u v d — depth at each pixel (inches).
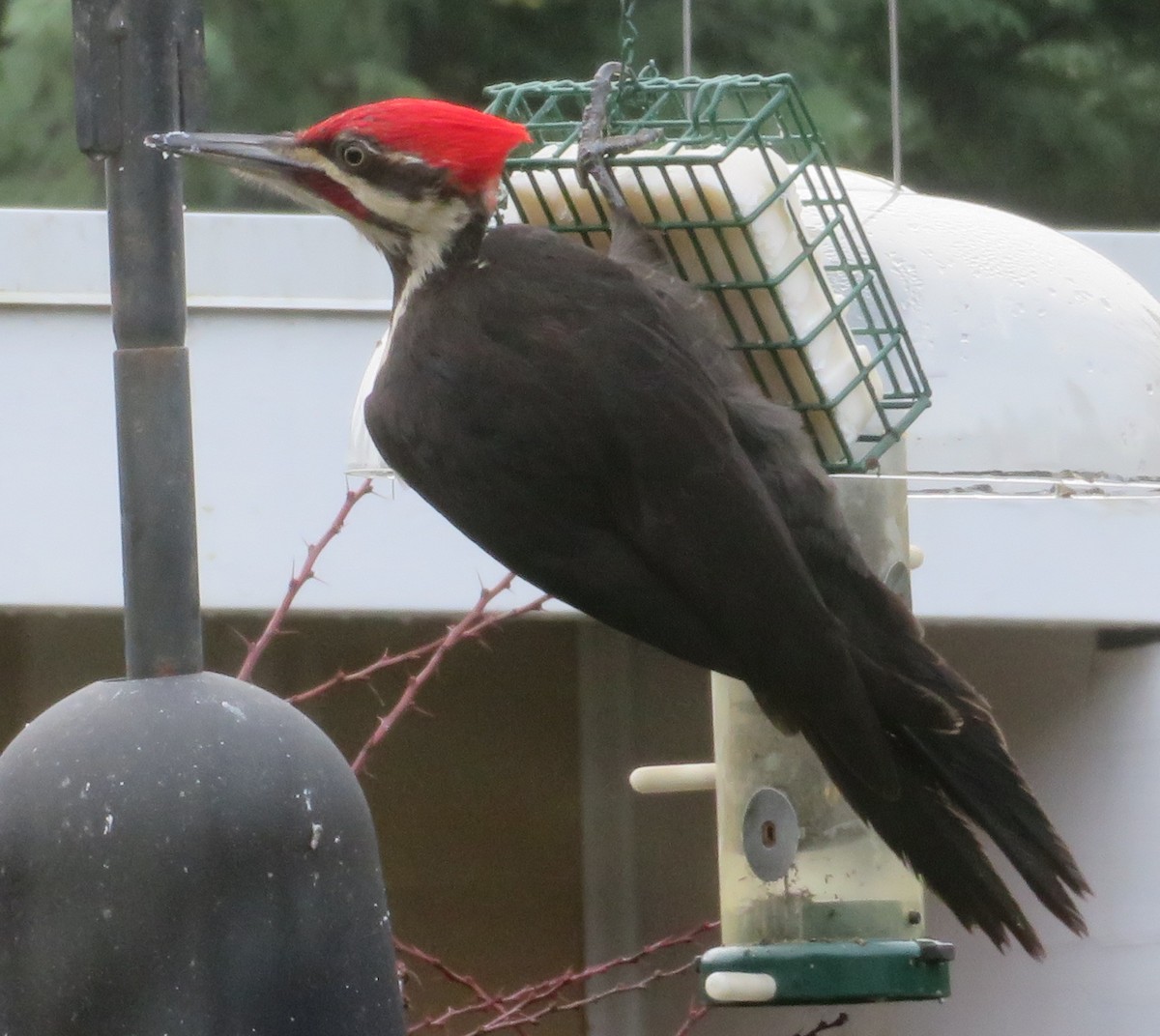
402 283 311.3
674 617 302.2
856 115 865.5
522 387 300.2
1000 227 351.3
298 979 231.3
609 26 888.9
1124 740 506.3
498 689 537.0
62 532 457.7
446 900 533.0
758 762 370.3
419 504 464.8
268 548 461.7
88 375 459.8
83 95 243.6
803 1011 510.9
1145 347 334.0
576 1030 530.3
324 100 827.4
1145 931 502.6
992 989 507.2
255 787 231.0
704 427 299.0
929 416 329.7
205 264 462.6
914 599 481.4
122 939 227.9
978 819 304.0
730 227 323.6
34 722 238.5
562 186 335.3
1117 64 961.5
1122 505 487.8
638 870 529.7
